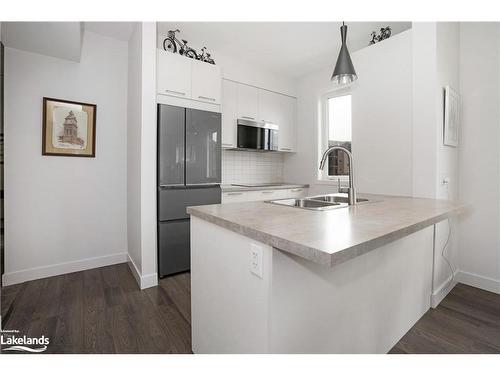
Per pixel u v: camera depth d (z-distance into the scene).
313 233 0.92
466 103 2.53
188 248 2.75
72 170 2.73
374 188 2.61
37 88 2.52
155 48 2.46
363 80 2.69
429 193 2.18
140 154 2.43
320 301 1.11
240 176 3.99
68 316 1.92
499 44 2.33
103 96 2.88
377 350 1.48
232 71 3.45
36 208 2.55
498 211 2.38
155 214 2.50
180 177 2.69
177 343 1.63
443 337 1.72
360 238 0.85
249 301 1.06
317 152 3.87
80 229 2.80
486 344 1.65
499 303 2.18
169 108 2.59
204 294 1.42
